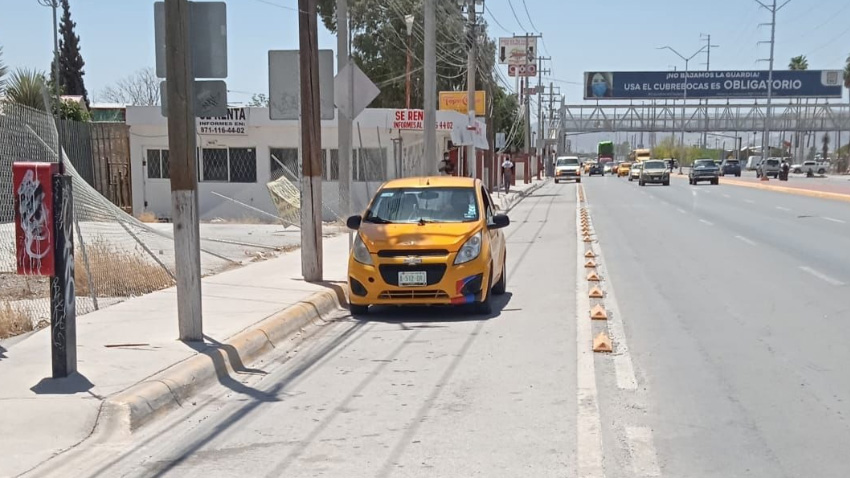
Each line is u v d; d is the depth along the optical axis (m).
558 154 127.19
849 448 5.69
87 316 10.05
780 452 5.62
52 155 15.52
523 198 46.25
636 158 115.75
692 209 32.91
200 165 29.47
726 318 10.38
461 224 11.15
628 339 9.31
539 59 90.00
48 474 5.43
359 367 8.30
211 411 6.91
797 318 10.23
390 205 11.82
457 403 6.93
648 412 6.57
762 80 101.19
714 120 103.75
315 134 12.93
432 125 22.41
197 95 9.02
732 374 7.69
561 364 8.20
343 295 12.44
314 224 13.11
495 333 9.81
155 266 13.35
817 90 100.00
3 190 18.00
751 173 107.12
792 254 16.92
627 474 5.26
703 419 6.37
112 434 6.21
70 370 7.26
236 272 14.21
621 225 25.81
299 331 10.25
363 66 48.19
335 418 6.60
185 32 8.53
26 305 10.95
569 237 22.52
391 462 5.56
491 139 45.00
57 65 7.27
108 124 28.67
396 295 10.69
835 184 57.00
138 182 29.11
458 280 10.54
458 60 48.78
